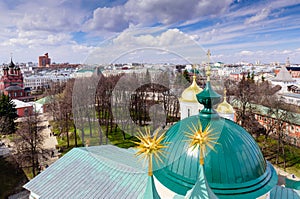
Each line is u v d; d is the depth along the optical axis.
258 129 54.66
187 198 10.48
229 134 12.79
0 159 43.62
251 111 54.00
